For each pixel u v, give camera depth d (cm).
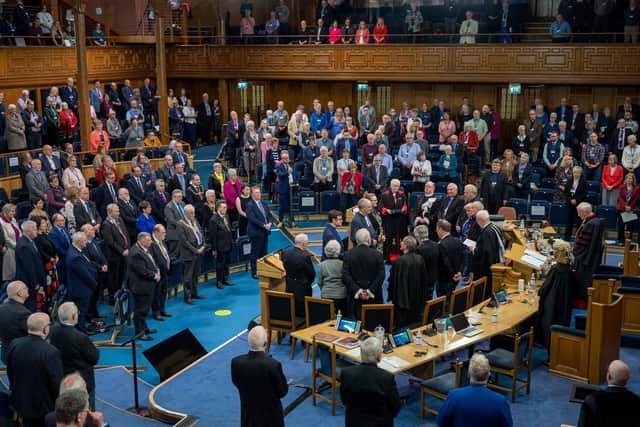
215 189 1770
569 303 1057
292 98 2744
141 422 898
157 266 1313
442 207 1530
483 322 1038
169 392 1010
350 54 2477
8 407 785
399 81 2447
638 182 1789
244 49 2639
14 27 2323
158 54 2370
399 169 2016
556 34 2231
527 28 2520
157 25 2358
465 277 1450
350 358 953
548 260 1230
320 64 2530
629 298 1128
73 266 1221
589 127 1983
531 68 2264
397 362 897
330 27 2570
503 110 2469
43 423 738
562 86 2380
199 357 1130
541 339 1078
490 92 2467
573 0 2266
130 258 1235
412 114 2178
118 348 1223
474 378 657
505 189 1705
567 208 1712
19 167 1781
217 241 1505
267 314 1134
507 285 1200
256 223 1555
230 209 1697
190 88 2859
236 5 3081
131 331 1299
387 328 1027
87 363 807
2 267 1350
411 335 967
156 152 2131
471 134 2089
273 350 1150
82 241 1231
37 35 2350
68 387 597
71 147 1852
